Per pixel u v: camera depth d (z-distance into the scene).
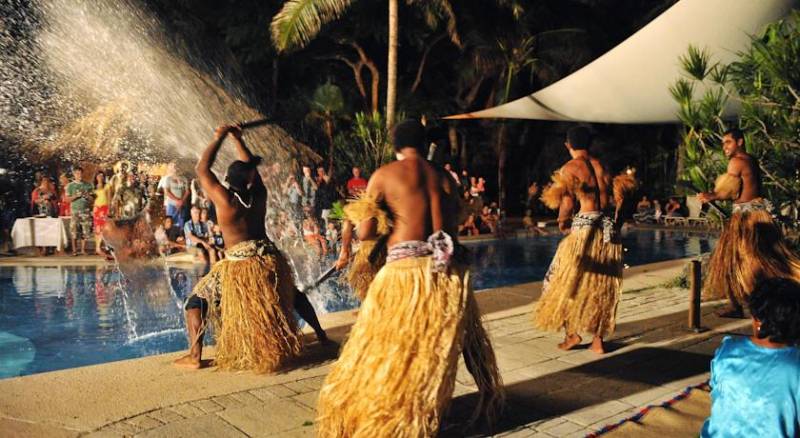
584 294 4.23
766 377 2.05
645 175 20.73
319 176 11.29
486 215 13.41
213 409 3.26
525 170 21.45
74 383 3.60
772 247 5.04
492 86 19.39
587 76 9.85
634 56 9.12
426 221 2.93
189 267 8.72
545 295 4.38
